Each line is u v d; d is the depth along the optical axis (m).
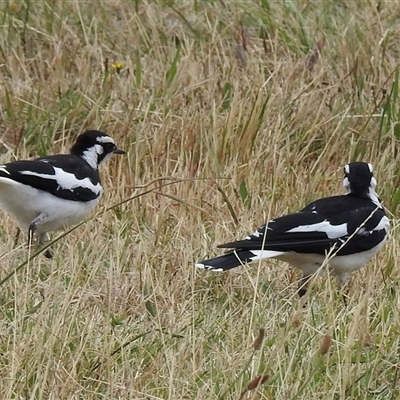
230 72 16.42
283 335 9.34
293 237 11.17
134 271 11.55
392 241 12.46
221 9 18.27
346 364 9.07
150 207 13.21
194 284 11.32
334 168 14.74
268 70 16.61
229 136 14.59
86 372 9.36
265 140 14.81
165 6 18.33
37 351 9.12
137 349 9.95
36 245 12.34
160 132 14.68
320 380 9.49
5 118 15.42
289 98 15.72
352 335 9.16
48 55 16.98
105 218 12.71
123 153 13.62
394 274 11.97
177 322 10.44
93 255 11.69
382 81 16.25
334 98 15.84
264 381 8.48
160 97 15.91
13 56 16.73
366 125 15.20
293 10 18.11
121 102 15.72
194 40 17.55
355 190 11.92
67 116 15.34
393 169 14.47
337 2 18.45
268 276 11.80
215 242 12.33
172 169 14.38
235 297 11.45
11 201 12.20
